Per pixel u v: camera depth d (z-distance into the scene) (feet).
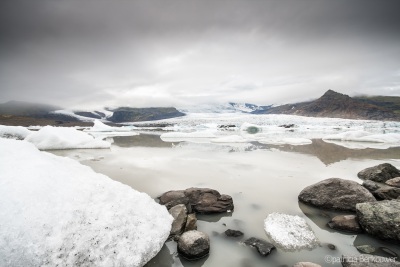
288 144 86.48
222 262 16.98
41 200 15.69
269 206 26.27
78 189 18.16
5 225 13.52
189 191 26.94
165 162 49.62
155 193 29.45
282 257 17.43
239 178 36.65
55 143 71.46
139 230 17.49
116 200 18.94
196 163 48.42
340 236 20.26
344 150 68.95
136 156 57.77
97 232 15.80
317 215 24.18
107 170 41.78
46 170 18.72
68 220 15.44
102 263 14.65
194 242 17.42
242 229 21.39
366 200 24.59
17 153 20.26
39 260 13.16
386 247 18.54
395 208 20.02
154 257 17.20
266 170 41.93
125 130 198.90
